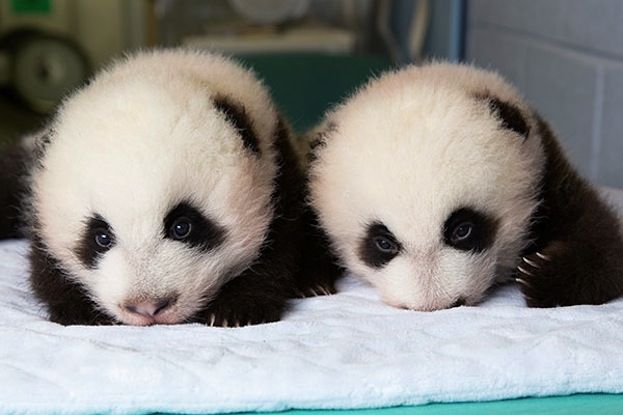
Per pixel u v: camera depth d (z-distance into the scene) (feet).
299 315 2.90
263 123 3.07
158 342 2.73
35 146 3.18
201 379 2.54
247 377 2.54
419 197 2.85
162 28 6.28
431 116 2.91
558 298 2.95
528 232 3.02
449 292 2.87
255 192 2.92
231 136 2.88
